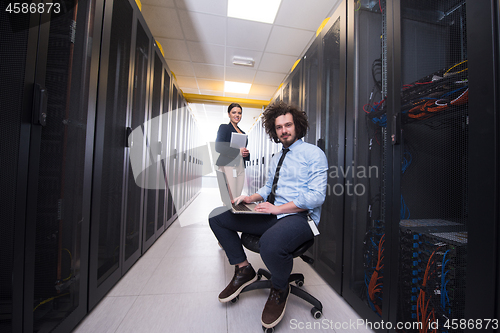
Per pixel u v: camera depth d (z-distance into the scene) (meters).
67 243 0.96
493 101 0.58
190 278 1.51
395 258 0.93
